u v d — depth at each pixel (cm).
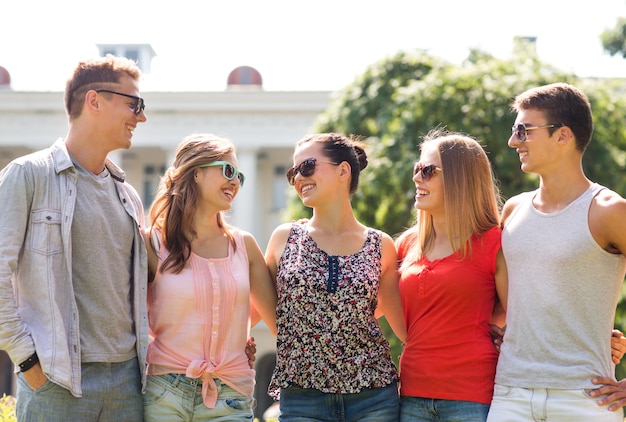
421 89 1472
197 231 432
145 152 2392
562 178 397
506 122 1420
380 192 1437
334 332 412
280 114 2281
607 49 1975
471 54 1691
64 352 384
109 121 412
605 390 373
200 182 430
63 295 392
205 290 418
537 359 384
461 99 1451
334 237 436
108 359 398
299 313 414
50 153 406
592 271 381
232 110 2278
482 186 428
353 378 411
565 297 382
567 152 397
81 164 412
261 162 2405
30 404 389
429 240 433
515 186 1391
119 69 418
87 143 413
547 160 398
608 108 1503
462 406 403
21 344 380
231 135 2281
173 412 407
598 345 381
